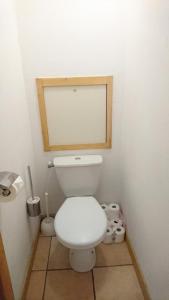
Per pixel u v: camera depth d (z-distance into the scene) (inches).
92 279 61.2
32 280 61.6
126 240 74.2
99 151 75.4
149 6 43.4
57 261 67.5
